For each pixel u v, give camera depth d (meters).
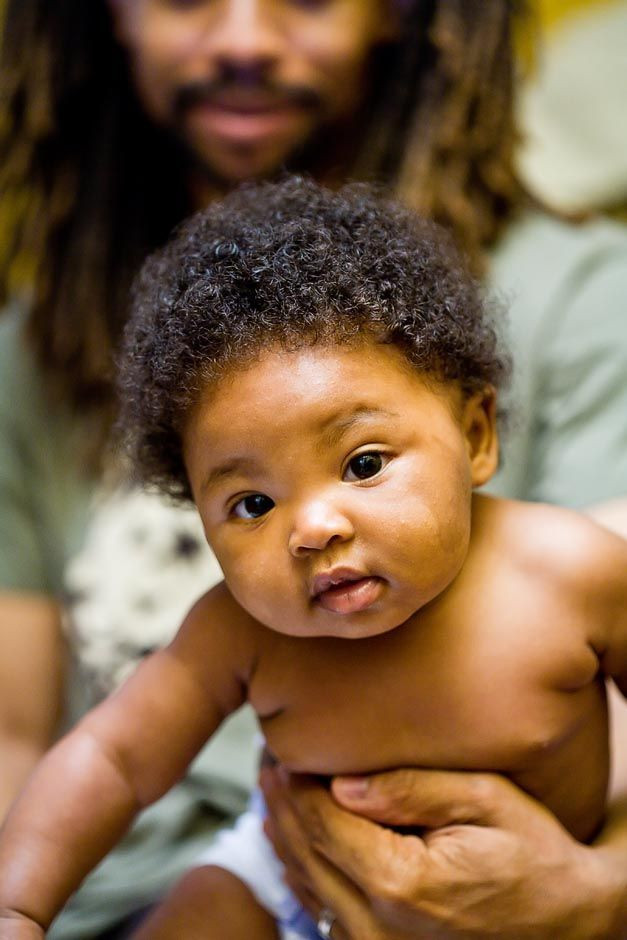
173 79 1.18
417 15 1.22
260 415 0.68
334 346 0.70
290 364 0.69
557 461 1.16
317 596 0.69
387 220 0.83
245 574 0.70
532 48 1.35
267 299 0.72
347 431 0.68
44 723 1.26
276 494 0.69
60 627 1.28
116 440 0.97
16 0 1.28
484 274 1.19
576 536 0.79
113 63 1.28
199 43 1.16
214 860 0.90
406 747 0.78
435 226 0.89
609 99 1.84
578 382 1.18
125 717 0.82
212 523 0.72
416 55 1.24
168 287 0.78
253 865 0.88
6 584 1.26
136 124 1.29
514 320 1.18
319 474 0.68
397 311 0.73
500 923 0.77
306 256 0.74
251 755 1.12
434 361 0.74
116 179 1.30
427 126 1.23
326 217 0.81
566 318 1.19
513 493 1.12
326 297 0.72
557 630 0.77
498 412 0.88
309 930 0.86
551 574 0.78
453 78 1.23
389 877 0.77
